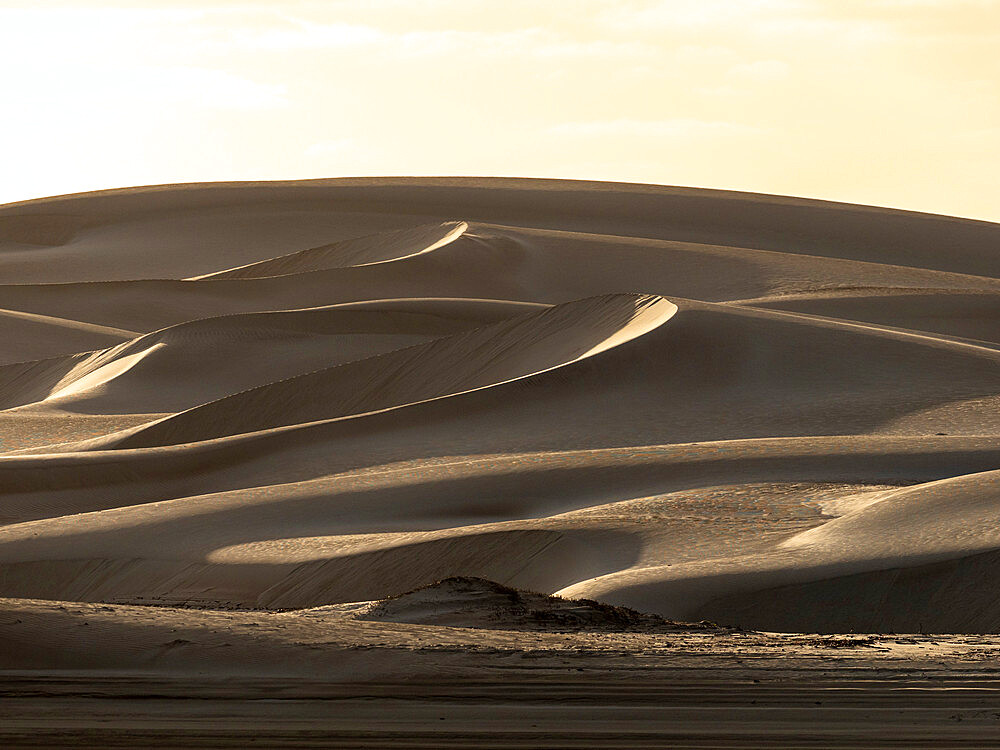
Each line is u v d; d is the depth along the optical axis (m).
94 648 38.53
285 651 38.34
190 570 75.12
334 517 82.69
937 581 58.97
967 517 66.06
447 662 37.28
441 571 69.62
